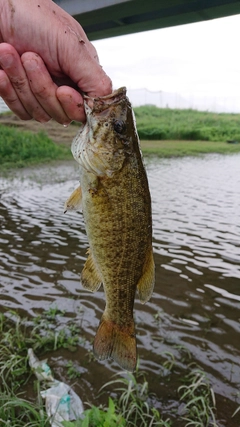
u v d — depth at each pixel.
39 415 0.40
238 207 1.27
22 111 0.24
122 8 0.93
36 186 1.62
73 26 0.23
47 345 0.54
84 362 0.51
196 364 0.51
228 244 0.94
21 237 0.99
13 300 0.66
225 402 0.45
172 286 0.71
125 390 0.44
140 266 0.28
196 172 1.93
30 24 0.21
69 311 0.63
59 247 0.92
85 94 0.24
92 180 0.26
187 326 0.59
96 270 0.28
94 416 0.35
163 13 0.96
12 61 0.21
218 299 0.67
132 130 0.26
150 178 1.76
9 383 0.47
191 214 1.19
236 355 0.53
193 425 0.42
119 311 0.28
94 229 0.26
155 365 0.51
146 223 0.27
